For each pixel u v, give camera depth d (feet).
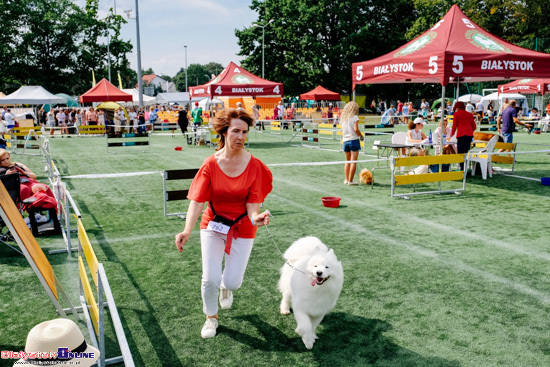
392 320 12.91
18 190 20.31
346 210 26.14
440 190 30.73
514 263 17.28
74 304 14.29
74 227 23.06
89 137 88.07
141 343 11.85
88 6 151.53
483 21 142.00
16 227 10.20
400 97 173.78
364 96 165.99
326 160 48.11
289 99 167.12
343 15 153.28
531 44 117.39
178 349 11.53
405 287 15.17
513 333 12.09
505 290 14.84
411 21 155.94
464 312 13.34
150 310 13.76
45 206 21.57
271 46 165.27
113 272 16.90
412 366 10.59
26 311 13.88
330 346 11.57
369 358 10.97
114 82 198.29
